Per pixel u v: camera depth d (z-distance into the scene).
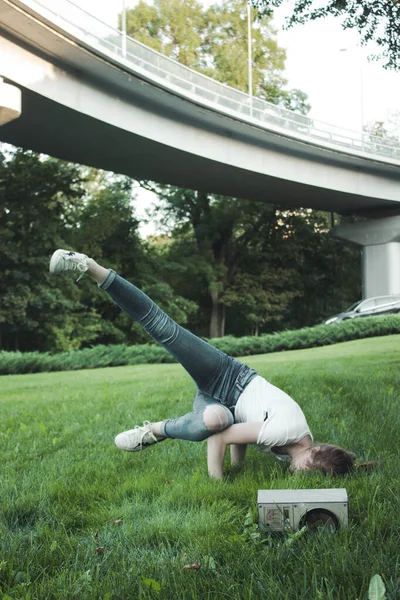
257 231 45.16
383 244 43.19
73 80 23.08
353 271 50.31
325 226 47.91
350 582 2.26
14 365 21.14
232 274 44.91
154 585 2.37
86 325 35.47
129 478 4.29
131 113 25.98
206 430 3.82
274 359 19.22
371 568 2.36
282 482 3.56
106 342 39.38
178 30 39.47
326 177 36.44
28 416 7.81
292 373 10.79
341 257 48.94
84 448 5.52
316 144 33.19
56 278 31.80
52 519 3.49
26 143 27.30
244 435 3.82
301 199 39.88
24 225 31.25
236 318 47.94
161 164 31.23
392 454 4.47
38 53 21.47
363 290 44.12
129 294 3.83
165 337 3.85
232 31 40.94
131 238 40.16
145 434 4.05
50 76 22.02
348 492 3.40
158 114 27.41
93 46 21.39
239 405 3.91
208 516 3.24
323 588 2.27
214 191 37.31
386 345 20.16
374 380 8.95
